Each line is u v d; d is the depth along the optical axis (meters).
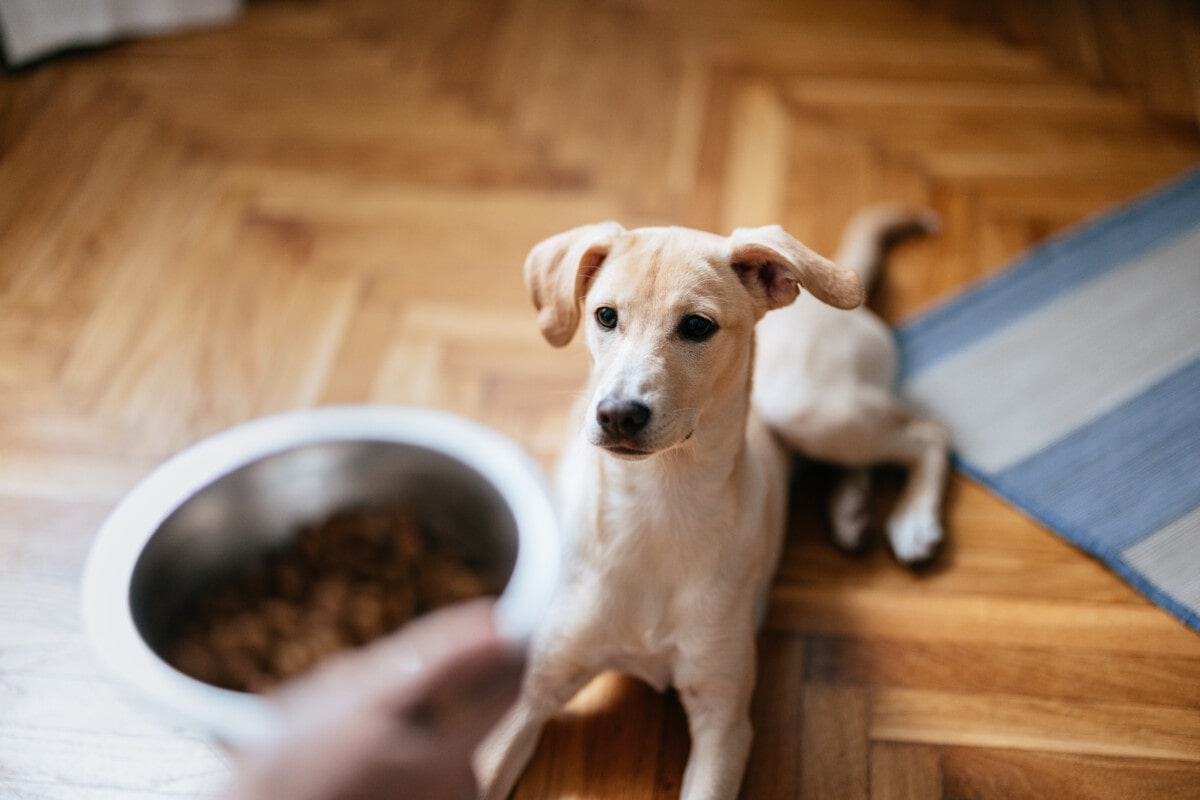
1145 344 2.56
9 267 2.79
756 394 2.25
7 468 2.35
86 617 1.43
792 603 2.16
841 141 3.17
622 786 1.87
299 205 2.97
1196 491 2.26
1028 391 2.51
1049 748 1.90
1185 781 1.84
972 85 3.35
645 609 1.81
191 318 2.68
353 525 1.89
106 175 3.04
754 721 1.96
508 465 1.63
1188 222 2.83
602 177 3.07
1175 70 3.35
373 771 0.96
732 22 3.62
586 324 1.71
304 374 2.56
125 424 2.45
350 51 3.48
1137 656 2.03
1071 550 2.22
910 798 1.84
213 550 1.81
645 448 1.56
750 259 1.67
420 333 2.65
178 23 3.54
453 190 3.03
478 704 1.06
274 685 1.72
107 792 1.83
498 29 3.58
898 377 2.59
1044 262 2.79
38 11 3.28
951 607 2.14
